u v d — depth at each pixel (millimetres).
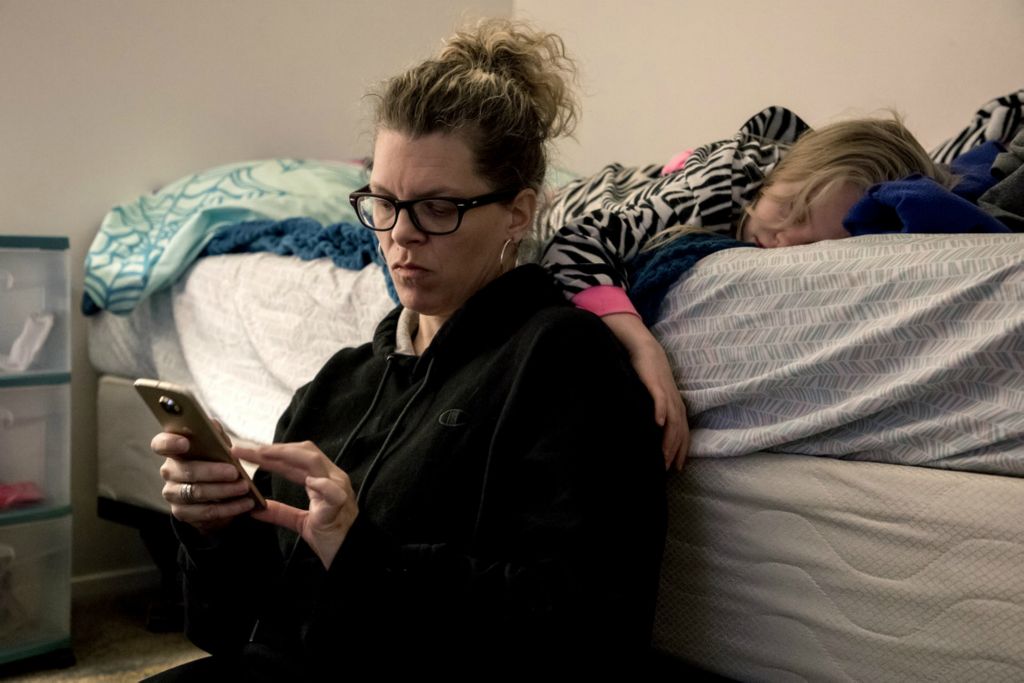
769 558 991
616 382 945
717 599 1034
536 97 1045
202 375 1881
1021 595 831
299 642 972
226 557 989
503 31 1062
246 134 2473
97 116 2250
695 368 1079
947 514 870
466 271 1007
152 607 2098
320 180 2197
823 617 949
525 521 889
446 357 1013
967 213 1078
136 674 1864
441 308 1023
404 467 955
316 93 2576
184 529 987
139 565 2379
